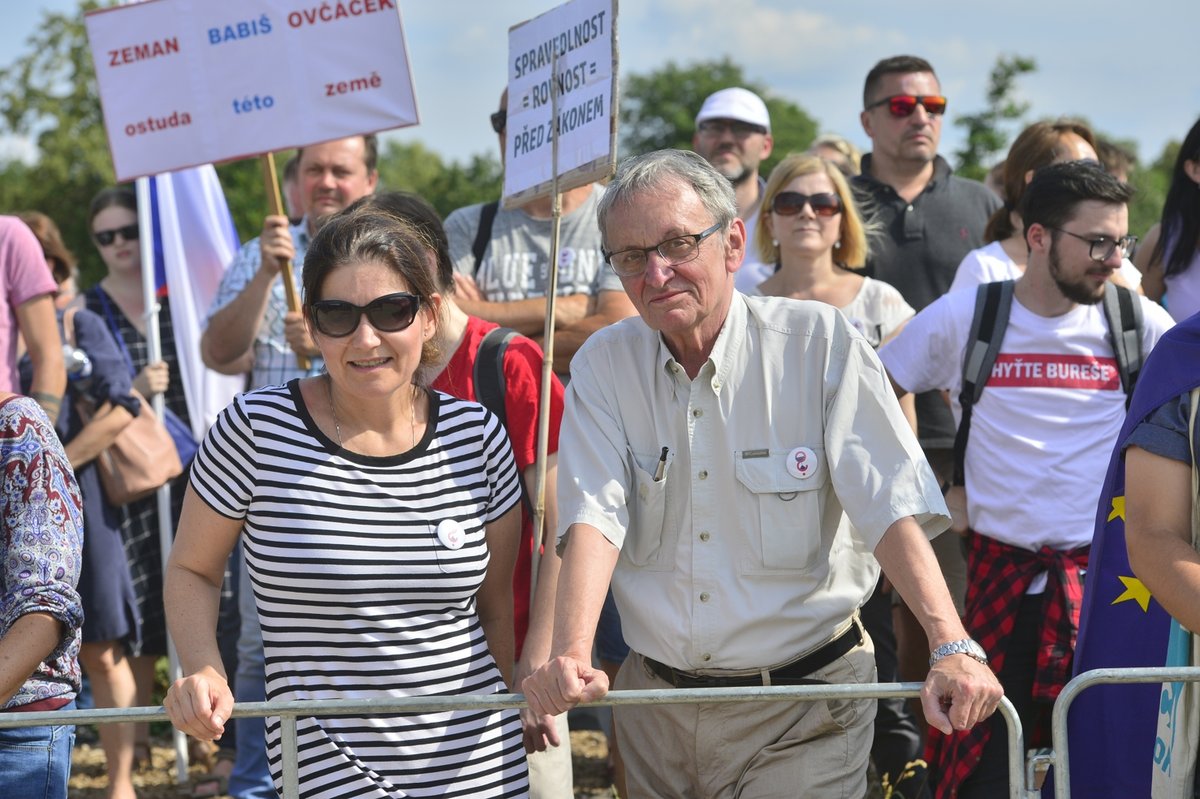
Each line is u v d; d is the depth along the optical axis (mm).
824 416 3119
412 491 2900
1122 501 3252
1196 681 2701
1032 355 4348
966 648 2721
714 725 3256
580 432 3178
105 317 6879
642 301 3004
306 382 2982
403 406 2947
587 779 6211
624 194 2975
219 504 2900
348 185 5695
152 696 7570
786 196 5254
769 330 3146
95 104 31141
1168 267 5098
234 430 2883
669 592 3191
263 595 2879
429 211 3824
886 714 4836
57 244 6008
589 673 2727
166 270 6719
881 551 2957
